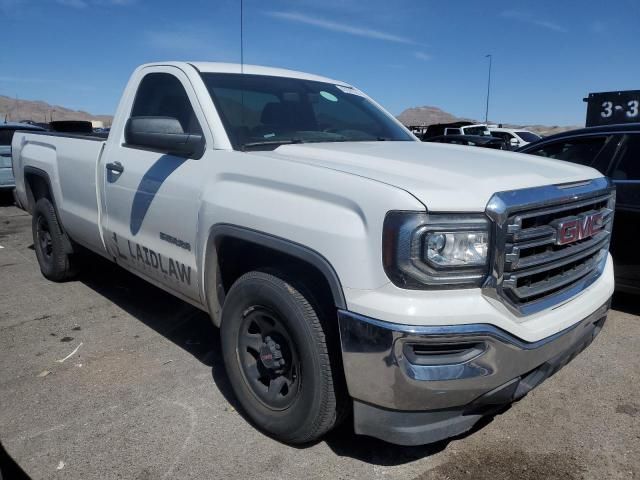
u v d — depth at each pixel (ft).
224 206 9.82
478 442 9.80
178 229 11.19
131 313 16.01
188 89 11.75
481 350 7.66
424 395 7.56
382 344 7.48
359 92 15.02
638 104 37.14
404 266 7.38
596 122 39.32
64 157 16.14
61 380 11.91
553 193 8.41
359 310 7.70
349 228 7.86
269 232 8.93
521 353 7.96
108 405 10.88
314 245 8.23
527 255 8.14
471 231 7.47
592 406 11.02
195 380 11.92
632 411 10.83
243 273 10.88
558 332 8.54
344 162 9.16
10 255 23.34
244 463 9.12
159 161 11.85
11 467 9.01
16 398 11.15
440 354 7.63
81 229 15.67
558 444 9.74
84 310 16.24
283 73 13.56
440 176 8.17
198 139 10.85
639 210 15.33
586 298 9.53
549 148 18.75
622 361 13.04
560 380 12.12
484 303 7.57
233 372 10.18
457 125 82.33
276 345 9.48
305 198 8.61
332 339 8.55
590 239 9.68
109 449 9.47
